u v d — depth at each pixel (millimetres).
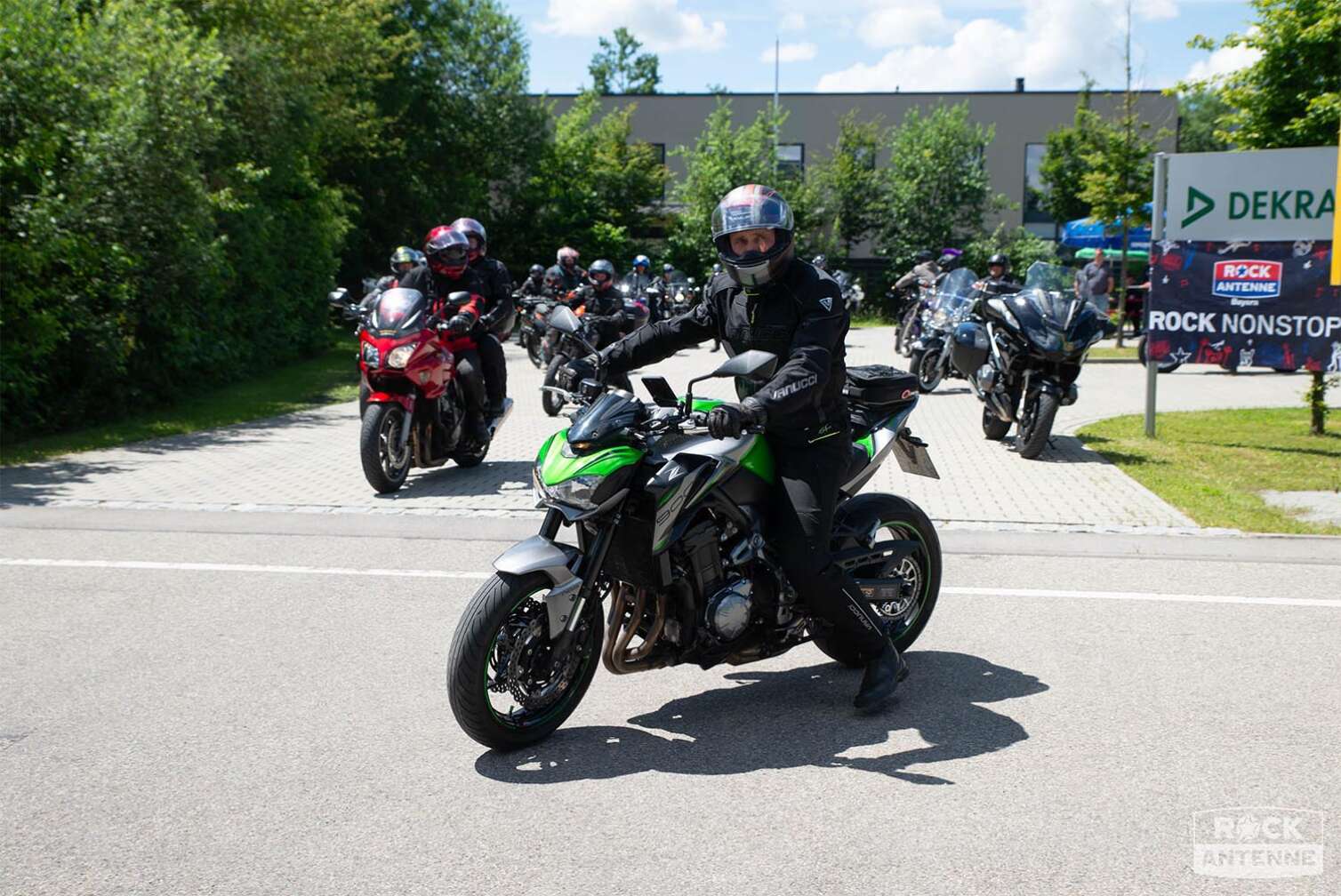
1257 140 16625
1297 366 11078
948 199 41781
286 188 22203
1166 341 11602
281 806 3816
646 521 4234
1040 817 3729
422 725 4527
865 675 4734
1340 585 6469
